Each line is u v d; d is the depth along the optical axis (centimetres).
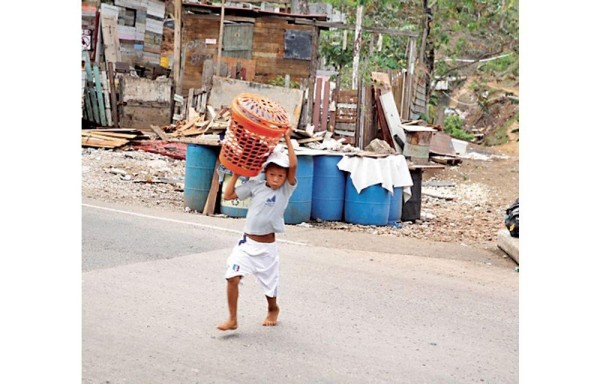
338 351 514
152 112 1942
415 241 991
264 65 2202
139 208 1049
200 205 1070
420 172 1209
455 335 565
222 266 734
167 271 700
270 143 521
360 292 674
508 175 1916
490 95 3306
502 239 957
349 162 1091
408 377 474
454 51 3077
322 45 2947
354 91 1836
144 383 440
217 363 479
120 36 2192
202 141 1058
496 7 2819
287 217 1041
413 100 2370
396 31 2336
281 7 2714
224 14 2117
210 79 1920
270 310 562
